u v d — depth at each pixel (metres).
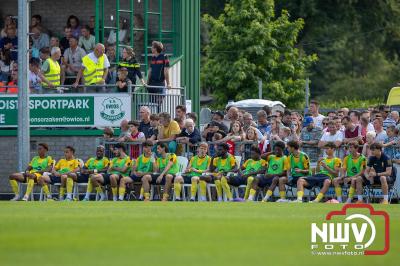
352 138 61.41
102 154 64.44
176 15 85.25
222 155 61.34
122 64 71.94
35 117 72.38
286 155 61.28
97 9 77.25
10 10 84.44
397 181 59.34
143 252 29.02
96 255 28.50
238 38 133.75
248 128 63.72
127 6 83.31
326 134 61.56
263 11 135.75
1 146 73.88
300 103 135.12
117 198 63.00
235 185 60.78
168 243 30.89
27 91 67.06
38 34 79.50
